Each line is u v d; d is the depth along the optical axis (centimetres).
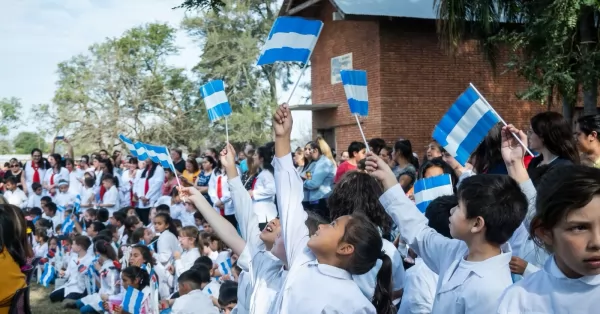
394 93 1791
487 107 353
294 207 319
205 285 646
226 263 689
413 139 1797
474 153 454
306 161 1004
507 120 1853
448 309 274
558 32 1023
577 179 185
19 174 1586
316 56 2103
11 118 6328
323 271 287
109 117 3859
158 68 4162
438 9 1273
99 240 849
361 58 1869
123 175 1286
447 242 299
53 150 1725
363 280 321
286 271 329
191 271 623
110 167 1343
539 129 407
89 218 1145
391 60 1789
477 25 1273
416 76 1805
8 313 368
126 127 3903
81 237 932
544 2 1071
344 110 1962
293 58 350
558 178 191
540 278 207
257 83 3866
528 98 1116
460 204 274
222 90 415
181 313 583
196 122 3922
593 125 461
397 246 524
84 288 916
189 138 3869
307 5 1933
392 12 1705
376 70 1795
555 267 202
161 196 1163
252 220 381
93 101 3950
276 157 327
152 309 641
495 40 1233
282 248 327
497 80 1848
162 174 1166
